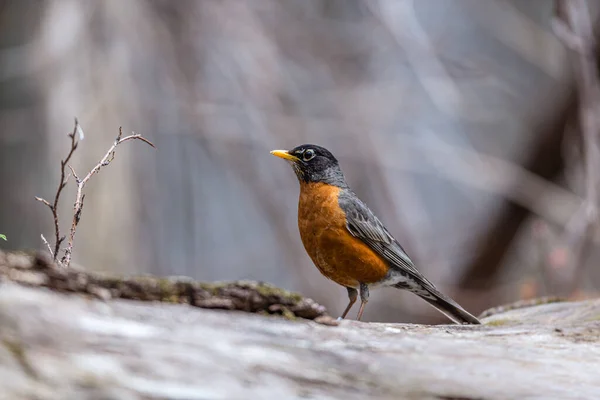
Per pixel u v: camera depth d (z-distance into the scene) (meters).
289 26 17.00
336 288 15.62
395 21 16.41
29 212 14.84
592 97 13.62
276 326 4.23
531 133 17.02
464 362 4.33
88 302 3.85
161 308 4.07
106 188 15.19
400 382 3.92
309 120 16.36
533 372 4.33
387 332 4.72
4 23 14.88
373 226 7.95
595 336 5.14
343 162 16.64
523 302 7.98
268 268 18.59
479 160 16.36
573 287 13.45
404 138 16.92
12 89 14.91
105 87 15.28
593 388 4.16
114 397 3.22
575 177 15.99
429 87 16.36
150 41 15.72
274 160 16.20
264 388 3.54
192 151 18.12
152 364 3.48
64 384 3.21
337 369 3.89
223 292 4.35
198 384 3.44
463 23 19.81
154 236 16.28
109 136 15.27
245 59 16.09
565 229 14.39
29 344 3.38
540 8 20.22
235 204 19.06
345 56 17.25
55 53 14.88
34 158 14.89
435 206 19.88
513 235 16.20
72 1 15.05
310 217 7.97
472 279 16.41
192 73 15.95
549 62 17.78
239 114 16.12
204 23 15.98
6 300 3.55
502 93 19.27
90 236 15.05
